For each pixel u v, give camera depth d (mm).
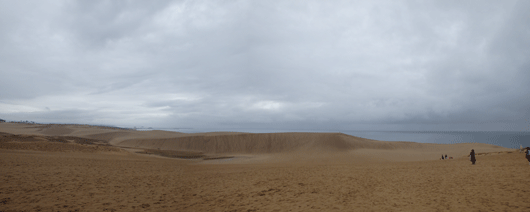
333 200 8445
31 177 12719
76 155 28359
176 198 9750
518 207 6320
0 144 29078
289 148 65562
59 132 107500
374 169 18016
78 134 102938
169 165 25766
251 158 47750
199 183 13312
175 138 77562
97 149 36062
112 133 102188
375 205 7496
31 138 46719
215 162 38406
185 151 66750
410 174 14195
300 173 16422
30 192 9719
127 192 10672
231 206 8320
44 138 50219
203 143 73375
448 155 51375
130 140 81500
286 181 12977
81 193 10039
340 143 63094
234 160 43219
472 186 9352
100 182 12633
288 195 9562
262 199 9094
